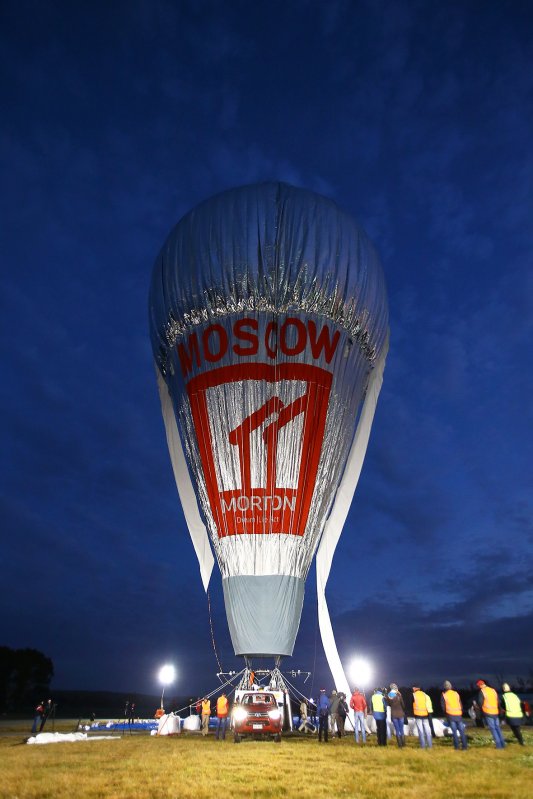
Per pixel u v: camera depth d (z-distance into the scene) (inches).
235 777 476.7
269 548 991.0
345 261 1084.5
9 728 1273.4
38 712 1048.8
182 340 1106.7
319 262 1063.6
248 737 842.8
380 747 693.3
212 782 454.6
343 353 1082.1
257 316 1058.7
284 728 956.6
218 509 1022.4
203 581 1107.3
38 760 589.6
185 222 1141.1
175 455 1171.3
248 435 1019.3
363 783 452.1
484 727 1045.2
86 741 837.2
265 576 981.2
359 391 1122.0
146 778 474.0
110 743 794.2
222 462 1029.2
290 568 989.2
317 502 1024.9
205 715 971.3
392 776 481.7
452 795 411.8
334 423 1056.2
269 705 798.5
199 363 1073.5
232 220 1082.1
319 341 1055.6
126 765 546.3
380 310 1143.0
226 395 1040.8
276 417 1023.0
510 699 709.3
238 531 1000.2
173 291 1107.3
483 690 663.8
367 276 1113.4
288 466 1012.5
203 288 1072.2
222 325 1067.3
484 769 515.5
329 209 1117.7
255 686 967.0
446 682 677.3
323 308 1064.8
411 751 642.8
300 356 1041.5
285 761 565.9
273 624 966.4
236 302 1060.5
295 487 1008.9
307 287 1055.6
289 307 1060.5
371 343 1126.4
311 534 1016.9
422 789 430.3
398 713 693.3
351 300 1082.7
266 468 1009.5
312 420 1031.0
